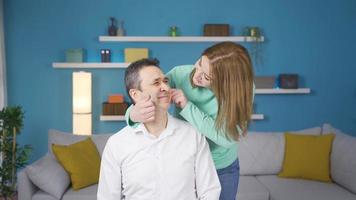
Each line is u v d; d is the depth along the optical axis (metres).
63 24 4.06
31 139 4.14
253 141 3.27
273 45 4.31
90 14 4.08
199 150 1.22
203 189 1.21
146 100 1.11
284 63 4.35
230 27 4.23
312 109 4.45
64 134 3.20
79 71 4.12
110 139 1.21
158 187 1.15
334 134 3.14
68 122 4.17
